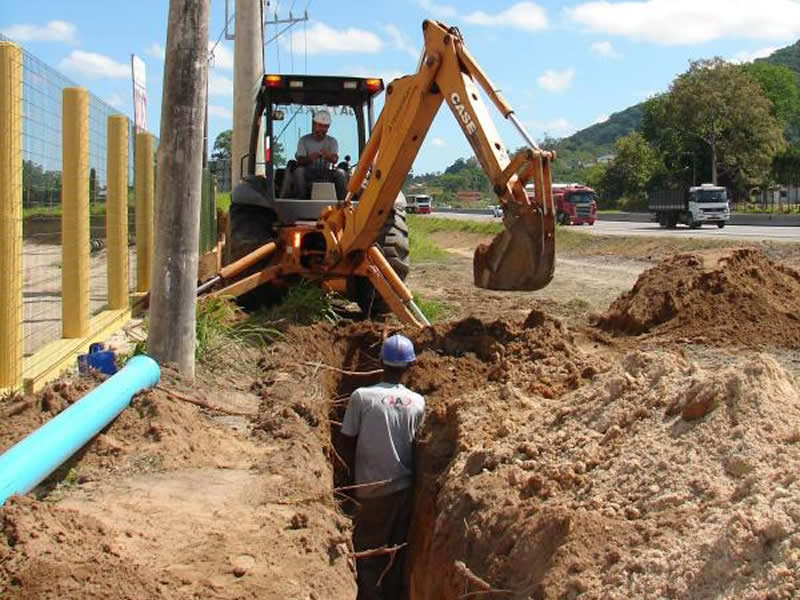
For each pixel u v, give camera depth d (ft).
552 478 17.44
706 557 12.60
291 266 36.58
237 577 14.53
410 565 22.52
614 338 34.50
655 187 275.18
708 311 35.17
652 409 18.29
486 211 288.92
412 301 35.37
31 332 31.50
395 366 24.95
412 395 24.54
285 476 19.16
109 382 19.93
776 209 218.59
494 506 17.44
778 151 252.01
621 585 13.05
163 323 24.30
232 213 38.99
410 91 30.63
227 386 25.70
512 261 27.07
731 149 248.52
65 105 29.58
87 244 30.45
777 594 11.28
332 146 40.22
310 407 24.48
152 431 20.08
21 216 23.40
